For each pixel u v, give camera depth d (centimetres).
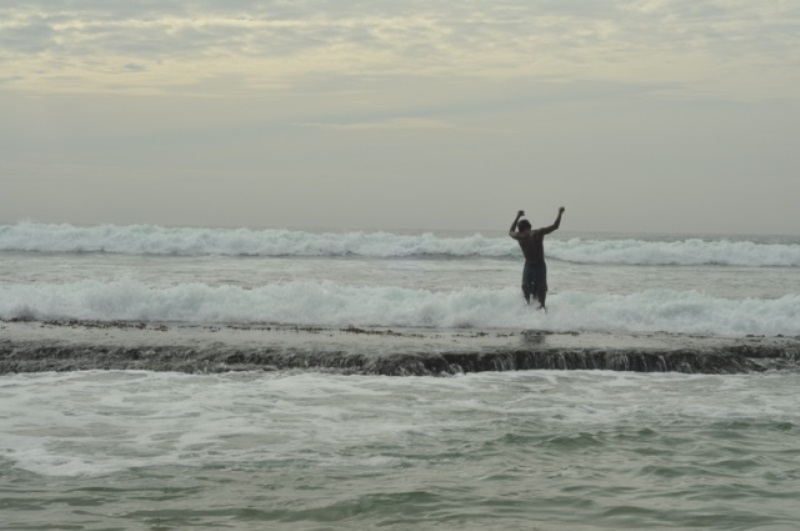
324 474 774
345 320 1747
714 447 897
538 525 652
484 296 1791
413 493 723
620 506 700
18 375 1193
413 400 1099
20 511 664
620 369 1356
